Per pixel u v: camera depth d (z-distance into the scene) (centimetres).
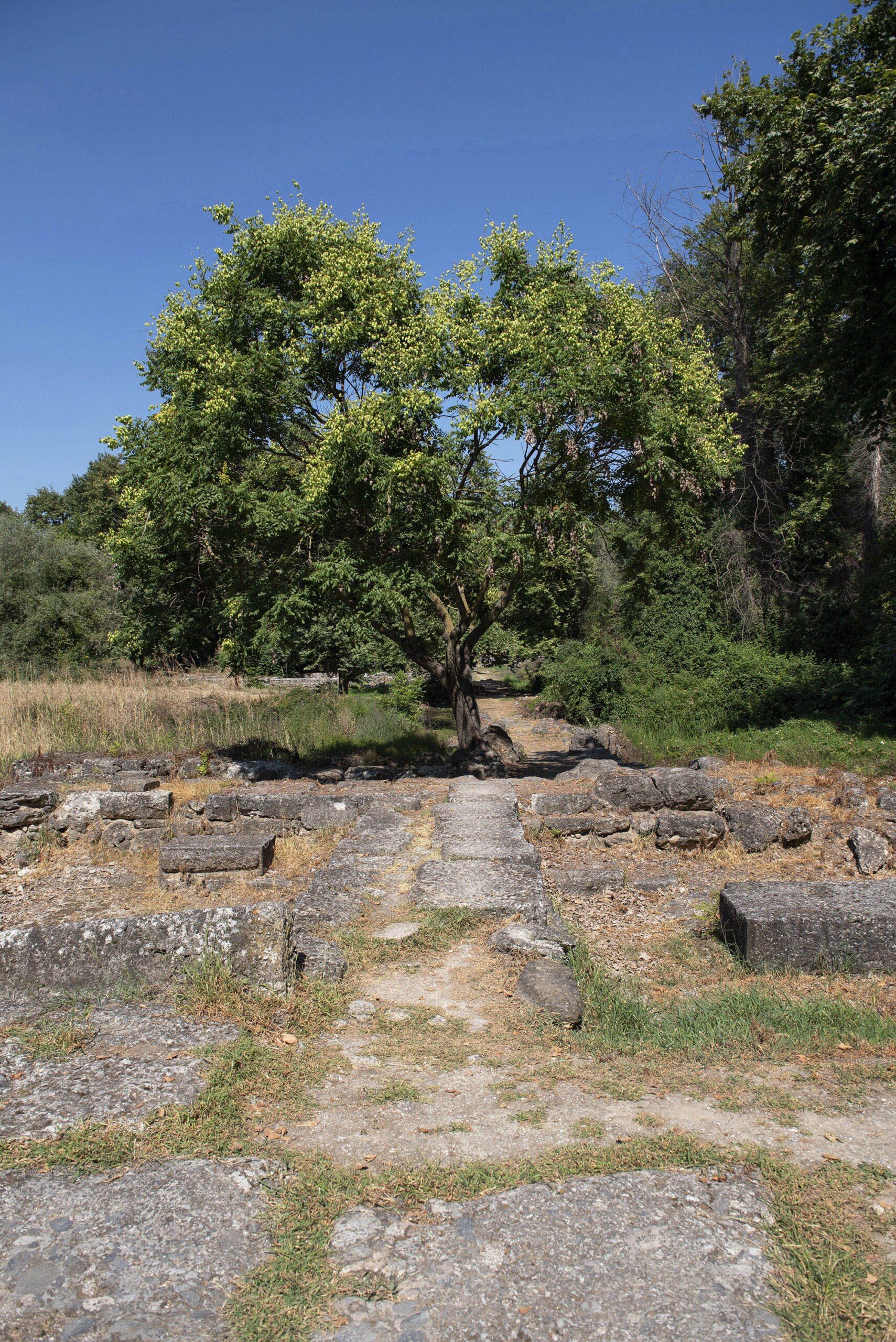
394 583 1129
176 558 1220
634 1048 413
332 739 1678
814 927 511
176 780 1098
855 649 1873
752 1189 290
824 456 2156
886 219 1206
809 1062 394
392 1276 252
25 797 878
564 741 1991
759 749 1298
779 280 1798
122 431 1183
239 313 1188
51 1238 262
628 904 688
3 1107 332
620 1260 256
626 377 1136
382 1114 347
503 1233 268
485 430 1216
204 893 712
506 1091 367
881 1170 302
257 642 1146
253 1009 426
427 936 559
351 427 1095
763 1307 238
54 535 2772
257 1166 303
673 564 2273
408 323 1219
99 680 2164
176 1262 255
